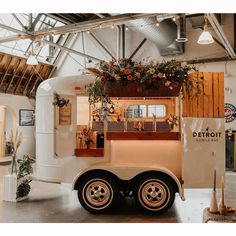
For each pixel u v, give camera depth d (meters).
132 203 5.48
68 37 12.80
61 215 4.73
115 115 5.78
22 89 12.38
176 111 5.50
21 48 11.54
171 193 4.71
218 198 5.72
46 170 5.45
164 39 9.27
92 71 5.11
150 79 4.82
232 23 9.92
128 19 6.51
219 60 10.03
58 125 5.29
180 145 4.98
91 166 4.82
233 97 9.92
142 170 4.70
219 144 4.78
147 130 5.40
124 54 11.52
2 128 12.09
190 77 4.84
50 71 13.18
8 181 5.59
